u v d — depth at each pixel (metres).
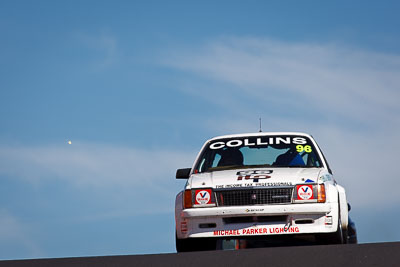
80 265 20.55
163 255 22.12
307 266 18.06
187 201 31.86
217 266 19.02
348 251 20.28
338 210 31.38
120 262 20.86
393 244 21.20
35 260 22.05
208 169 34.88
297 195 31.11
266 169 33.00
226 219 31.28
